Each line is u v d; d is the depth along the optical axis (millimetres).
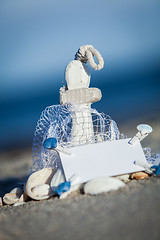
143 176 429
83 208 371
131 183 413
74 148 441
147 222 339
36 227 357
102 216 354
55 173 439
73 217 360
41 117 491
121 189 396
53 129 476
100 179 405
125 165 434
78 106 491
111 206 366
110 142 452
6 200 456
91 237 333
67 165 428
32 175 450
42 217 371
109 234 333
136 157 443
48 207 389
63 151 436
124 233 332
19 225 365
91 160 434
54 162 469
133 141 451
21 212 394
